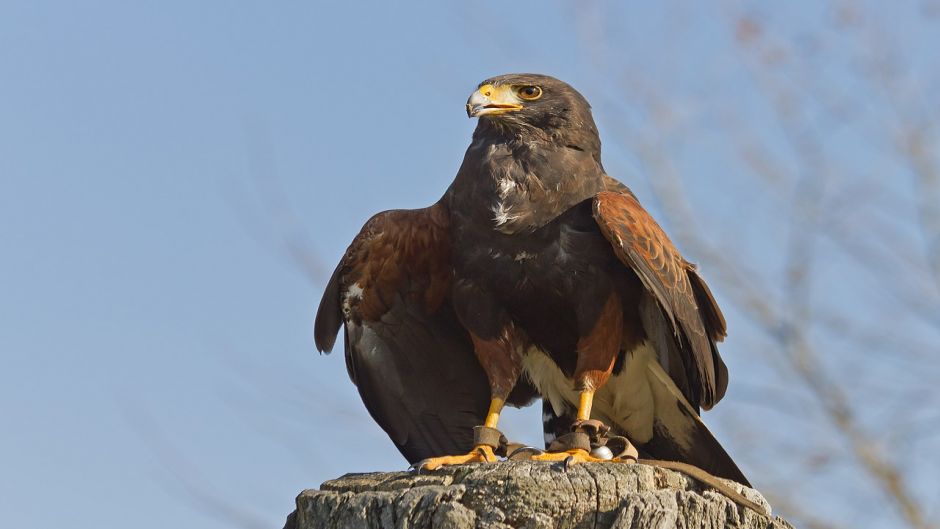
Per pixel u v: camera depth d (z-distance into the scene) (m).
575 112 11.90
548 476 8.97
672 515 8.83
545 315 11.87
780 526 9.27
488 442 10.68
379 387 12.73
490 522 8.83
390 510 9.01
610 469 9.12
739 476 12.13
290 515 9.64
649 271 11.22
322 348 12.56
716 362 12.01
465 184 11.82
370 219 12.25
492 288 11.78
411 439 12.73
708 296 11.79
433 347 12.79
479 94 11.80
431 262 12.23
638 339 12.10
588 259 11.55
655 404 12.44
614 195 11.53
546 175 11.61
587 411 11.53
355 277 12.38
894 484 20.20
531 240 11.58
